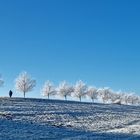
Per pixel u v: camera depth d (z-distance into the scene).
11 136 33.28
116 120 63.62
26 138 32.66
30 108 70.06
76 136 37.09
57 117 58.06
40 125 45.22
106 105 114.81
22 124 44.06
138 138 38.81
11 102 82.38
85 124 52.50
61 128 44.38
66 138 34.66
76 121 55.62
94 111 79.88
